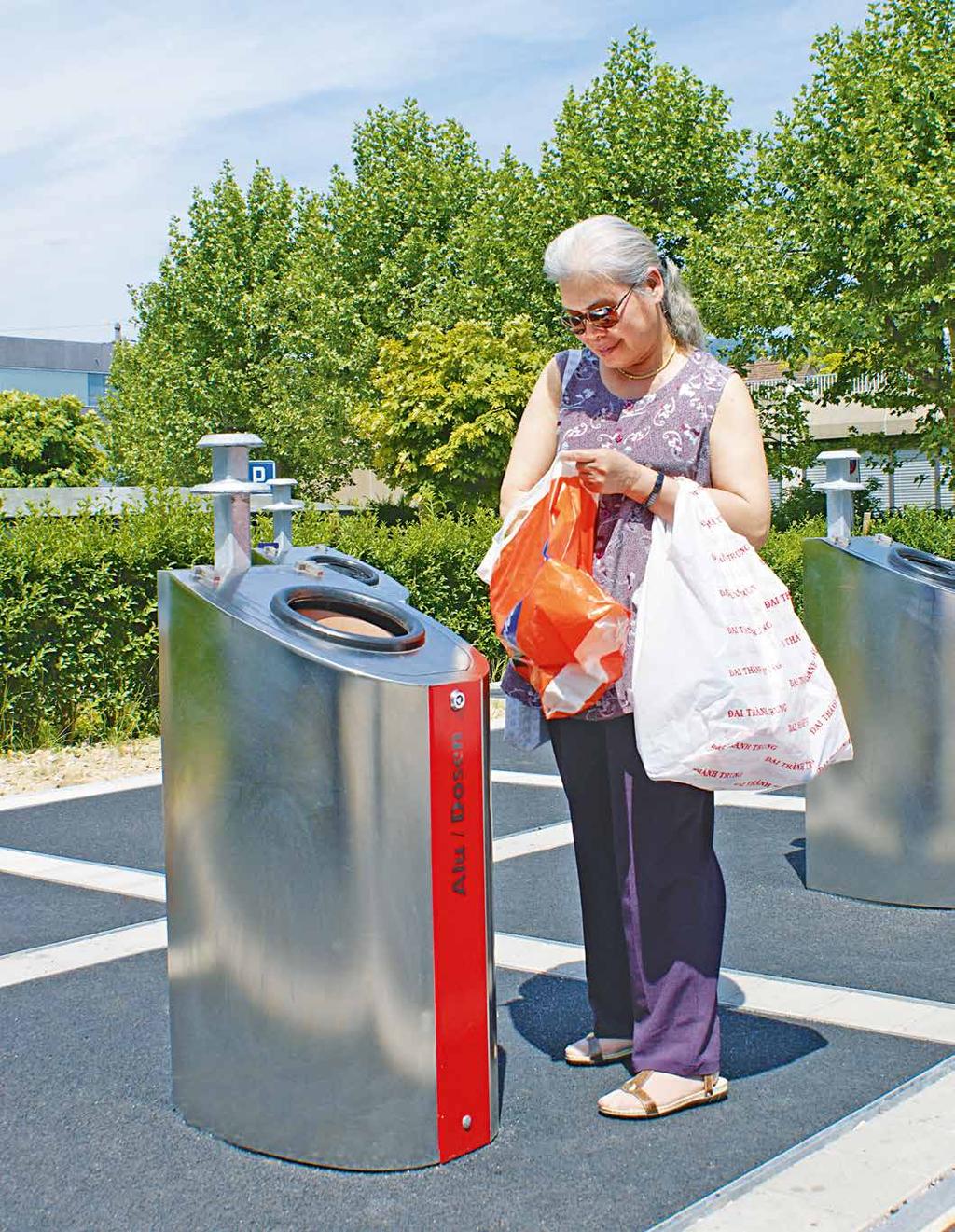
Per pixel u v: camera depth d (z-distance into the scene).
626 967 3.47
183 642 2.99
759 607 3.04
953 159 20.61
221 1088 3.09
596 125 24.69
